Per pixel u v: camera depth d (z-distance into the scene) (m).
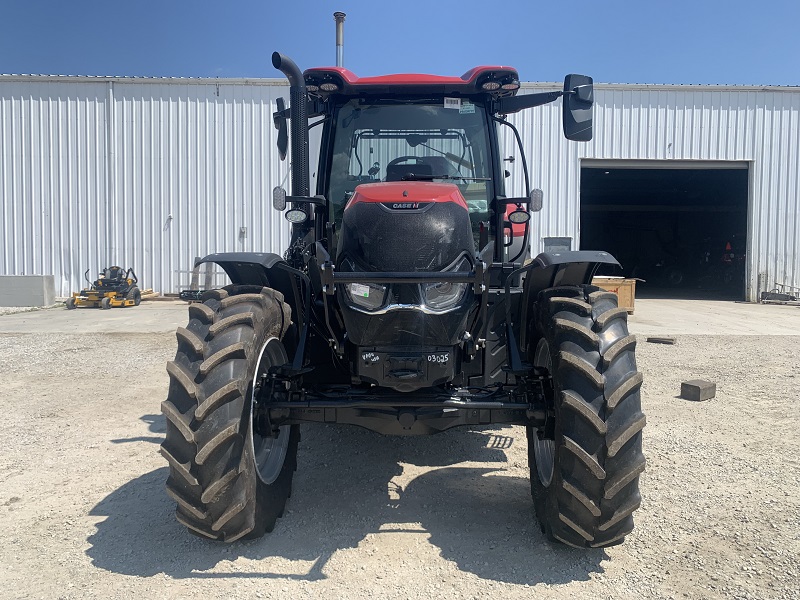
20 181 15.77
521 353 3.65
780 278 16.50
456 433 4.90
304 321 3.35
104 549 3.02
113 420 5.26
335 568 2.84
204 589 2.67
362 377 3.01
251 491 2.89
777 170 16.28
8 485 3.83
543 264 3.02
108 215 15.80
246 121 15.70
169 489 2.80
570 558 2.93
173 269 15.89
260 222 15.83
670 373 7.01
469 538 3.13
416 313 2.85
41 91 15.61
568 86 3.76
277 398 3.13
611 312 2.93
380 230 2.95
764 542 3.06
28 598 2.60
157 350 8.68
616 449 2.65
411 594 2.64
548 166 15.99
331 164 4.14
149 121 15.68
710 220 25.22
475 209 4.10
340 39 6.05
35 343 9.27
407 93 4.11
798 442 4.58
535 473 3.25
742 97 16.12
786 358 7.89
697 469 4.05
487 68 3.89
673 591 2.65
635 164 16.09
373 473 4.05
